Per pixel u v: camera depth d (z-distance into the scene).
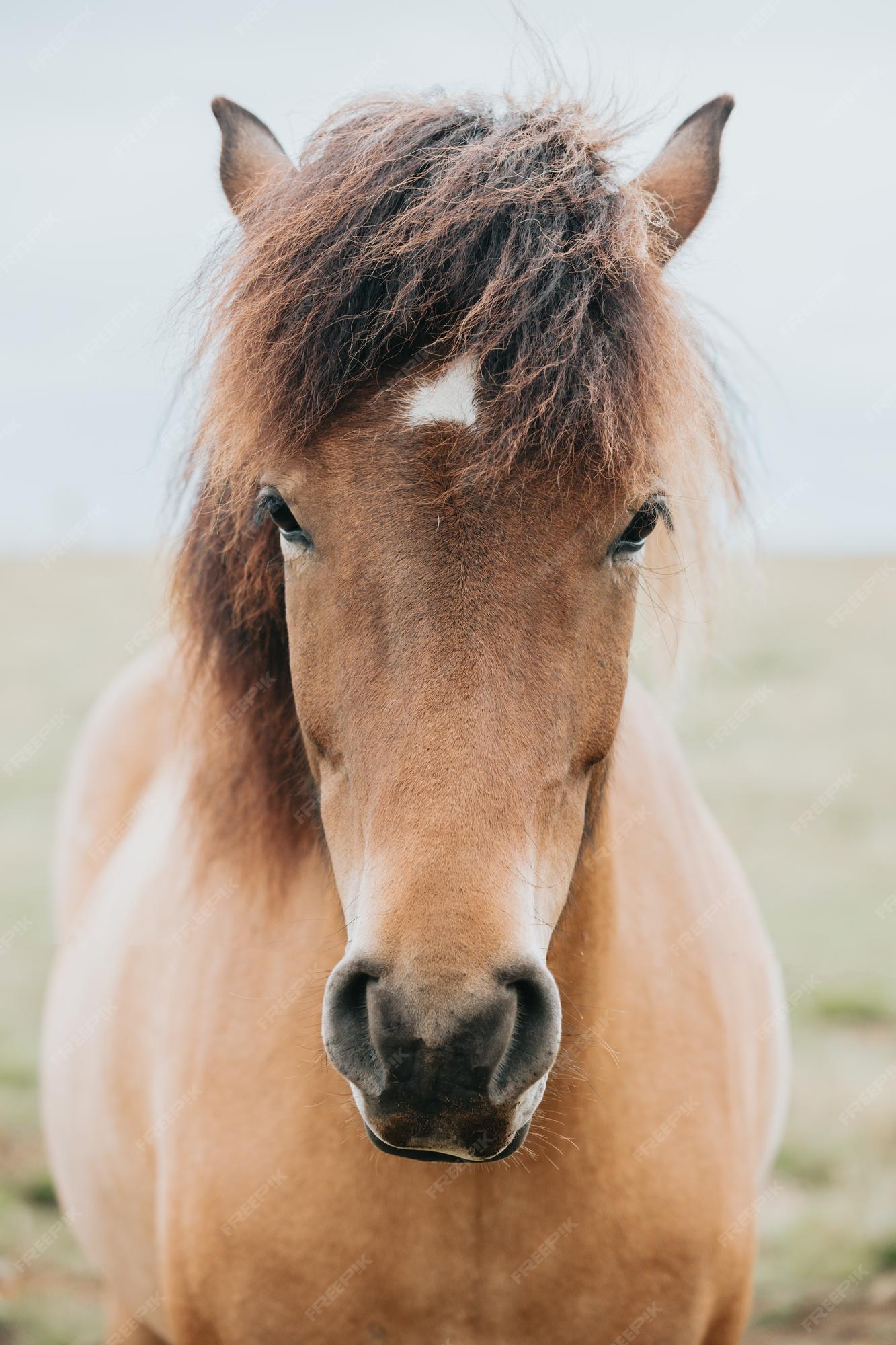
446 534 1.44
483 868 1.36
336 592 1.50
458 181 1.51
